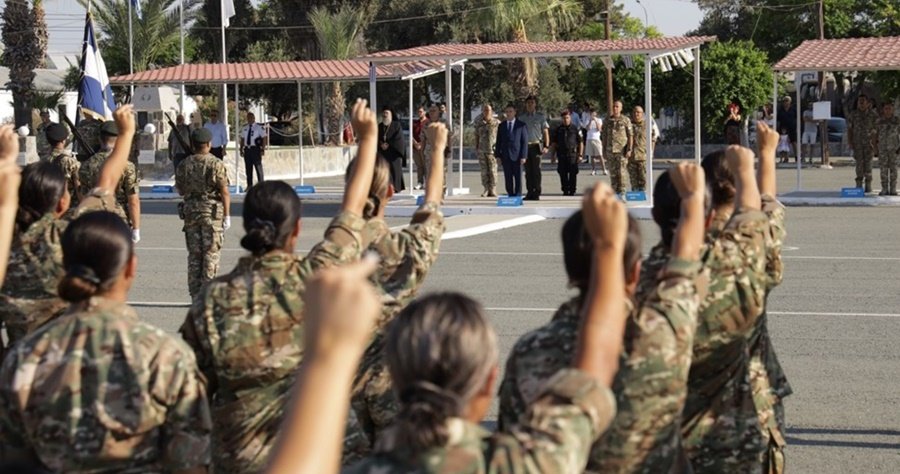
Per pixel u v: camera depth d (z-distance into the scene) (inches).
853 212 904.9
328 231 193.3
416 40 2091.5
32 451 155.2
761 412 198.5
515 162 979.3
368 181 197.9
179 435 156.3
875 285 561.6
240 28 2103.8
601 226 123.0
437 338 104.7
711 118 1785.2
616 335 120.8
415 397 104.0
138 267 653.3
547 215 921.5
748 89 1768.0
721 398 180.7
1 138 198.2
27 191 225.6
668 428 144.3
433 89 2133.4
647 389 141.7
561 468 105.8
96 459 152.7
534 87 1738.4
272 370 180.4
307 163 1487.5
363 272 90.9
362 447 196.1
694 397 180.4
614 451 142.6
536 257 679.1
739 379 182.1
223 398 183.6
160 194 1151.6
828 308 502.3
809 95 1878.7
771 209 203.8
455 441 103.7
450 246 735.1
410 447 103.8
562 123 1049.5
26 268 212.8
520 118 1002.7
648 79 908.6
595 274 122.8
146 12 1847.9
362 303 89.5
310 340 89.4
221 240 495.2
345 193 197.8
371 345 219.0
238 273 186.7
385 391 216.8
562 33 2206.0
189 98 2121.1
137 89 1237.7
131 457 154.0
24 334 212.8
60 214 233.3
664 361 142.3
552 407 110.7
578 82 2155.5
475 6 2011.6
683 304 146.4
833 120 1743.4
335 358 88.8
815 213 901.2
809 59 973.8
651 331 142.8
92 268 156.4
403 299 215.0
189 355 159.0
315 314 89.6
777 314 489.7
